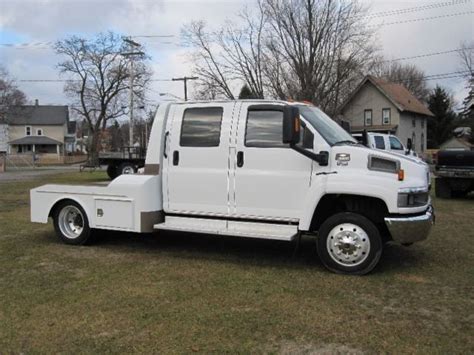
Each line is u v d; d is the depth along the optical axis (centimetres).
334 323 442
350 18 3606
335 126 672
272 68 3731
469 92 4866
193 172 675
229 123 655
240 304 491
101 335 418
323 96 3641
